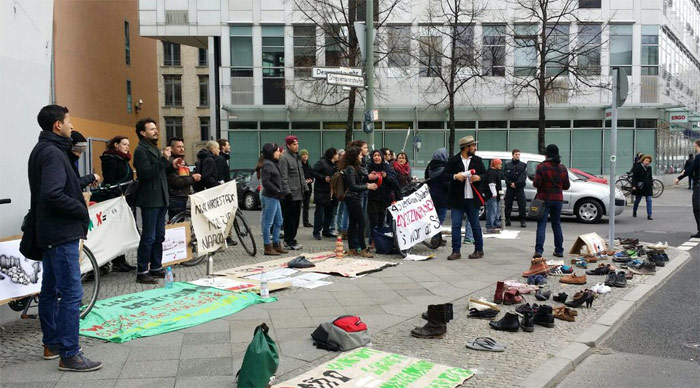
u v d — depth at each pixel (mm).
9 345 5070
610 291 7207
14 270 5461
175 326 5484
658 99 27312
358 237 9547
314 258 9250
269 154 9570
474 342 5117
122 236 7480
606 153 27594
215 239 8750
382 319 5902
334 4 24547
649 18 27141
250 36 27484
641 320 6211
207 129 53312
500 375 4398
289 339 5188
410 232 9617
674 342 5465
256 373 3877
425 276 8047
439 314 5340
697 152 12211
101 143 28531
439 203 10836
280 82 27422
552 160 9328
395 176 10078
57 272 4391
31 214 4520
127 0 33250
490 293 7070
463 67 24250
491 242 11430
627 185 21969
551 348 5078
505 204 14727
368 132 11750
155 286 7270
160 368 4438
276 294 6941
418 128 27828
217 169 10625
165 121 53094
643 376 4605
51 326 4621
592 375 4625
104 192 8062
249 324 5641
